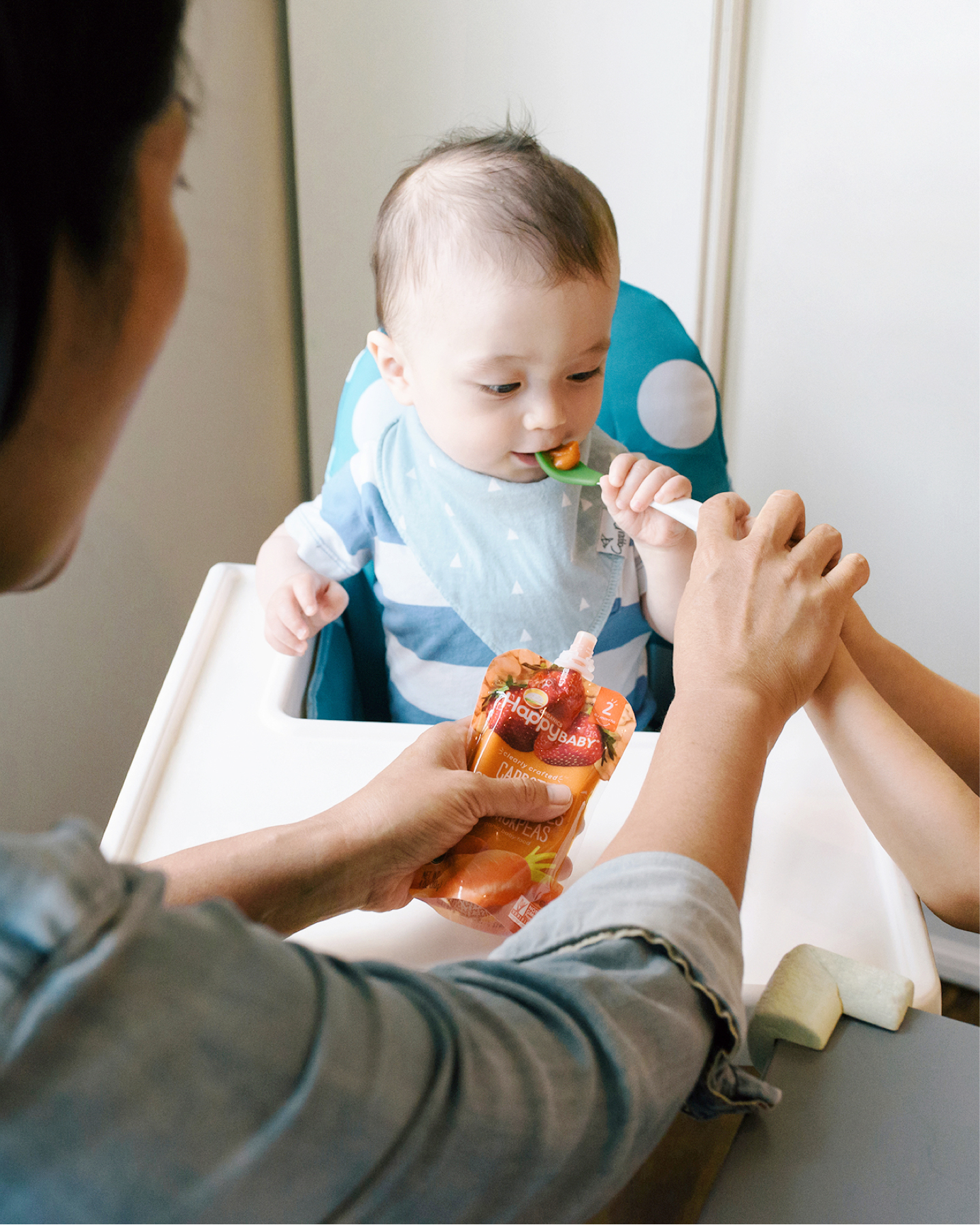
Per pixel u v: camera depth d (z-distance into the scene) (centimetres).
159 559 150
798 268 139
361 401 113
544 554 104
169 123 31
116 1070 24
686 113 133
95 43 27
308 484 187
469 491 104
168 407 146
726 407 152
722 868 43
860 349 139
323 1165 27
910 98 123
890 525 147
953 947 151
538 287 86
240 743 81
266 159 158
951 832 60
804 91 129
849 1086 47
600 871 43
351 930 64
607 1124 34
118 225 29
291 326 173
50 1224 24
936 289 131
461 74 144
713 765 48
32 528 32
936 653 152
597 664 108
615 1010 35
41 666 129
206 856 57
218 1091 25
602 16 133
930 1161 44
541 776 65
